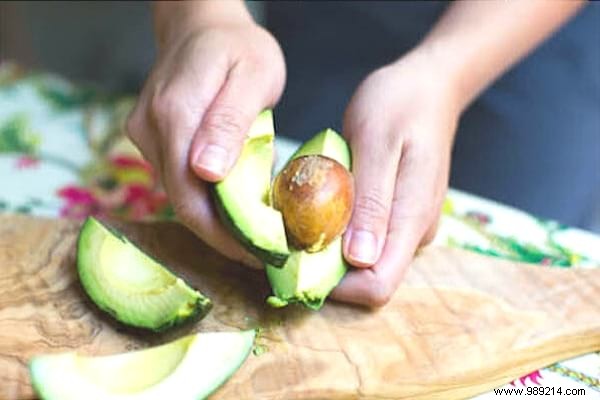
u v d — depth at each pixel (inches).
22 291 22.1
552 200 31.6
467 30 24.0
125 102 31.3
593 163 31.4
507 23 24.3
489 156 31.4
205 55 22.2
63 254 23.2
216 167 20.3
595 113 30.8
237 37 22.8
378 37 31.0
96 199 27.1
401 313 22.0
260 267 21.9
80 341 21.0
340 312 21.9
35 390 19.1
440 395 20.8
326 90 31.7
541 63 30.2
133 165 28.5
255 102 21.6
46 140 29.3
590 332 21.8
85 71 44.1
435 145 22.2
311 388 20.1
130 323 20.7
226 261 23.1
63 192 27.3
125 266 21.4
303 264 20.5
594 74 30.3
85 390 18.8
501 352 21.1
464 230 25.5
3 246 23.4
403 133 22.0
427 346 21.2
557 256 24.8
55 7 43.0
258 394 20.0
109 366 19.7
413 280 22.9
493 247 25.0
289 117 32.1
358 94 22.9
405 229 21.6
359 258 20.8
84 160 28.6
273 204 20.6
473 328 21.7
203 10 24.1
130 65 43.6
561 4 25.0
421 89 22.7
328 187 20.2
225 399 19.9
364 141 22.1
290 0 31.6
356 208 21.3
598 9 29.7
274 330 21.4
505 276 23.2
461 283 22.9
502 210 26.4
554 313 22.1
